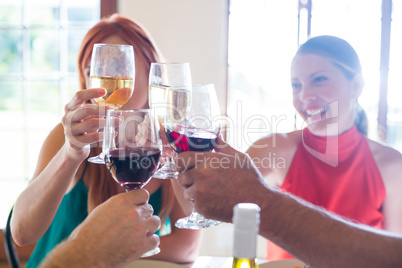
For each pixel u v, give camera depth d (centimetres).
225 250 312
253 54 329
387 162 191
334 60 186
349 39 323
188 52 322
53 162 145
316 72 187
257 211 69
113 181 174
